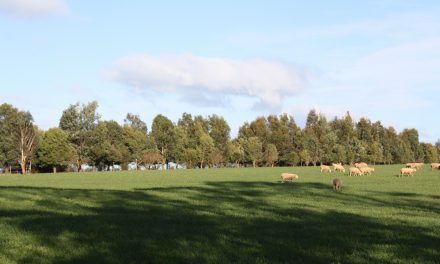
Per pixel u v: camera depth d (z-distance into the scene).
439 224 20.39
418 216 23.45
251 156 155.25
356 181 53.50
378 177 62.50
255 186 45.44
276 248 15.00
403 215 23.73
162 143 150.62
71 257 13.78
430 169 92.06
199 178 66.38
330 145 158.88
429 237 17.09
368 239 16.67
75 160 128.12
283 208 26.50
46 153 119.62
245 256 13.88
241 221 20.92
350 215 23.53
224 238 16.61
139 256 13.91
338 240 16.42
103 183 53.81
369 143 168.25
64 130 131.00
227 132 166.75
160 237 16.78
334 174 75.75
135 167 143.88
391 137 181.88
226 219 21.62
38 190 36.03
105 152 130.00
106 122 145.88
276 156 156.00
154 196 33.12
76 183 54.06
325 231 18.20
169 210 25.20
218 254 14.14
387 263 13.16
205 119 169.12
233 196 34.09
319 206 27.75
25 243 15.69
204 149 150.12
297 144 160.00
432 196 34.69
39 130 133.88
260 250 14.71
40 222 20.08
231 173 86.88
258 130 170.25
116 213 23.77
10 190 35.53
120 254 14.17
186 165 153.12
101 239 16.38
